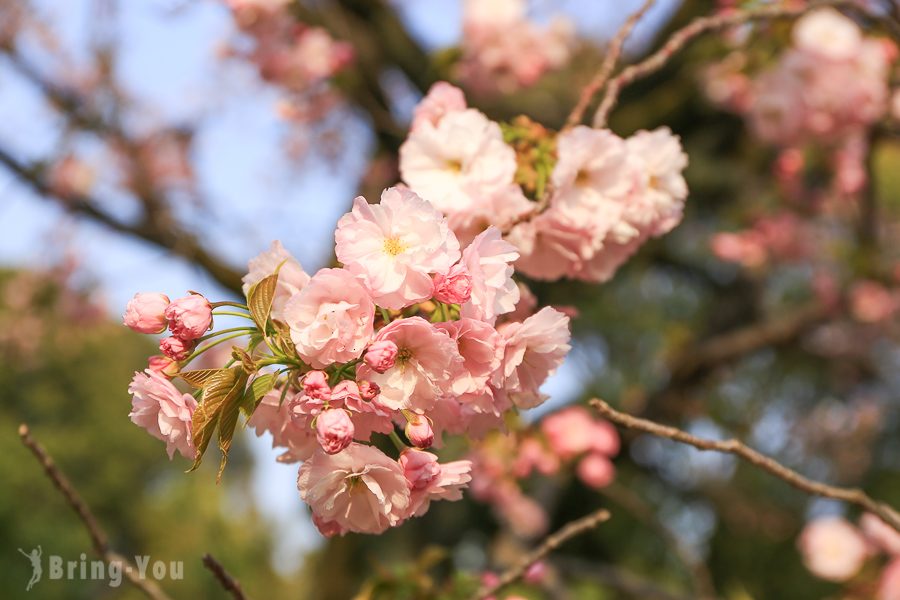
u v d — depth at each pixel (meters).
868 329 7.50
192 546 22.62
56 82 5.46
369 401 1.32
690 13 5.21
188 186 6.07
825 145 4.66
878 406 10.11
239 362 1.38
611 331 8.99
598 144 1.86
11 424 20.86
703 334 7.03
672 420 6.18
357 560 5.85
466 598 2.81
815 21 3.97
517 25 4.76
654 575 8.81
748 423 8.05
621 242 1.89
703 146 6.02
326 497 1.39
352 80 4.82
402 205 1.37
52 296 6.96
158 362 1.42
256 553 23.80
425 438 1.37
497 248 1.43
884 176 10.07
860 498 1.84
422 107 1.93
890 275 5.96
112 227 5.24
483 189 1.77
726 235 6.53
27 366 7.66
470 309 1.40
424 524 5.90
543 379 1.54
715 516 9.94
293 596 23.36
